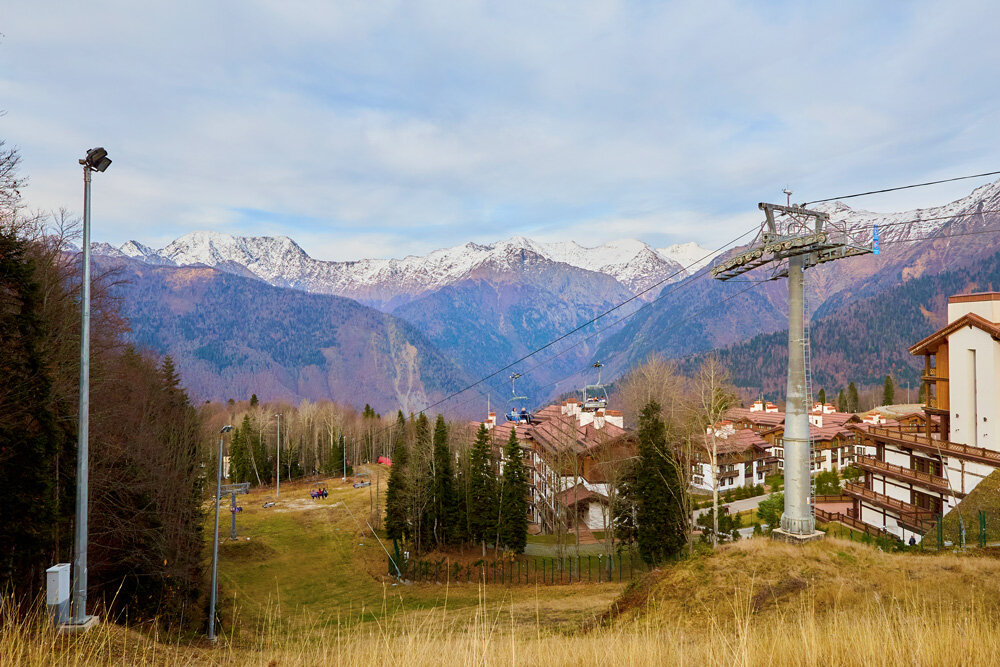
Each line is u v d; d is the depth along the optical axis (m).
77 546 14.62
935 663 7.28
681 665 8.90
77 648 10.30
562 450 56.44
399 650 9.45
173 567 34.78
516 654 10.13
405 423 103.12
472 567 49.88
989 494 31.23
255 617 37.47
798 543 22.11
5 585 18.27
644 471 42.88
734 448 67.62
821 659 7.98
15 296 21.66
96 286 34.28
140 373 46.38
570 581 43.88
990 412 36.09
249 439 106.19
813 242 22.52
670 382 89.19
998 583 16.09
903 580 17.50
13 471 19.92
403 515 57.91
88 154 15.58
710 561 21.41
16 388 20.45
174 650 15.01
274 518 72.88
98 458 29.73
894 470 42.44
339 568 52.88
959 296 38.88
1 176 23.45
